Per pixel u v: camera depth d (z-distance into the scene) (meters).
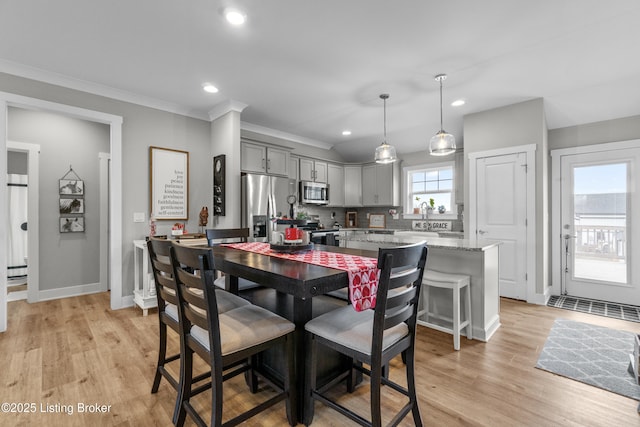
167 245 1.40
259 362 1.79
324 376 1.71
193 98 3.43
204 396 1.75
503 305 3.39
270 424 1.52
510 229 3.59
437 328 2.63
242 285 2.19
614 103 3.35
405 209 5.66
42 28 2.14
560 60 2.59
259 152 4.31
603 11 1.96
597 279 3.69
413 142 5.19
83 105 3.03
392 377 1.94
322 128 4.68
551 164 4.02
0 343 2.40
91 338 2.50
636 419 1.54
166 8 1.94
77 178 3.90
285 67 2.72
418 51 2.46
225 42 2.33
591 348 2.34
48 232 3.69
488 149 3.74
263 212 3.88
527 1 1.88
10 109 3.46
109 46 2.38
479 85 3.08
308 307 1.51
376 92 3.27
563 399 1.71
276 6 1.92
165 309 1.69
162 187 3.55
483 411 1.61
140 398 1.71
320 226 5.35
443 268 2.75
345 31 2.20
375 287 1.50
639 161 3.45
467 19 2.05
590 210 3.76
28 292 3.50
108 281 4.10
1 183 2.60
